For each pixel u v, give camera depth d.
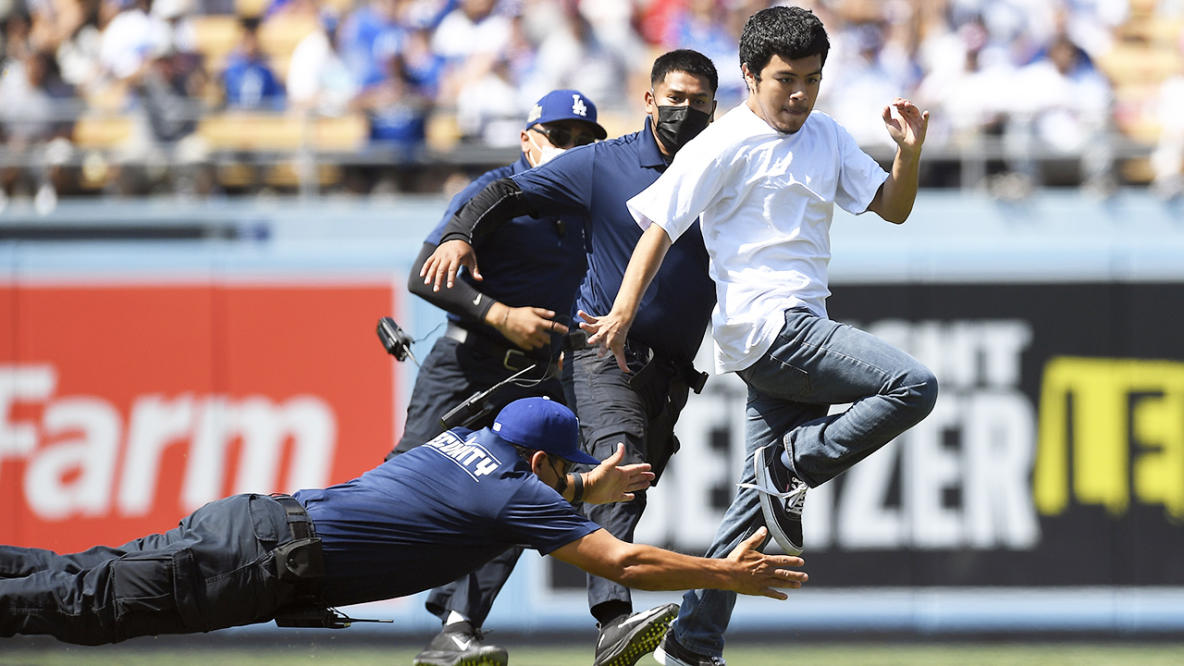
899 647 32.16
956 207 34.19
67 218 34.59
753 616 32.88
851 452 16.16
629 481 17.42
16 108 39.28
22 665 28.84
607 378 18.95
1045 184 36.75
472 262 18.41
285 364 33.47
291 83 39.94
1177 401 33.16
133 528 33.19
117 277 33.66
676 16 41.78
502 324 18.77
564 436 17.17
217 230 34.50
